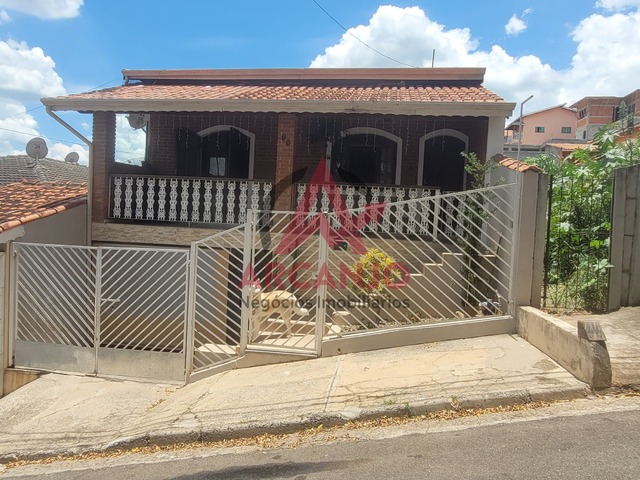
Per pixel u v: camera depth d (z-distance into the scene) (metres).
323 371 5.47
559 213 6.72
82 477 4.11
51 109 8.81
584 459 3.23
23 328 7.70
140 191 9.19
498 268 6.38
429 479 3.20
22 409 6.16
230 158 11.41
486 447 3.55
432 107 7.89
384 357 5.68
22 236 7.62
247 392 5.17
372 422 4.25
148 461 4.20
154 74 11.79
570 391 4.25
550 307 6.15
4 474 4.54
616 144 8.46
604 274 6.15
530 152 19.39
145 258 8.84
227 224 8.90
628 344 4.91
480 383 4.57
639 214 6.01
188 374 6.55
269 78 11.45
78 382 6.88
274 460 3.81
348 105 8.04
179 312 8.51
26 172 16.42
